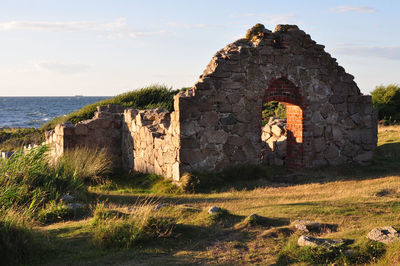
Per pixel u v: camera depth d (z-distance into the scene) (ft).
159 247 19.88
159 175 44.19
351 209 24.58
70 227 23.07
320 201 27.66
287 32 44.24
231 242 20.01
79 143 52.95
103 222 22.17
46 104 520.01
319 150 46.50
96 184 43.93
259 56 42.50
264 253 18.38
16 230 19.74
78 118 83.35
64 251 19.35
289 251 17.98
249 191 35.29
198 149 40.16
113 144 55.88
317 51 45.83
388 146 56.49
